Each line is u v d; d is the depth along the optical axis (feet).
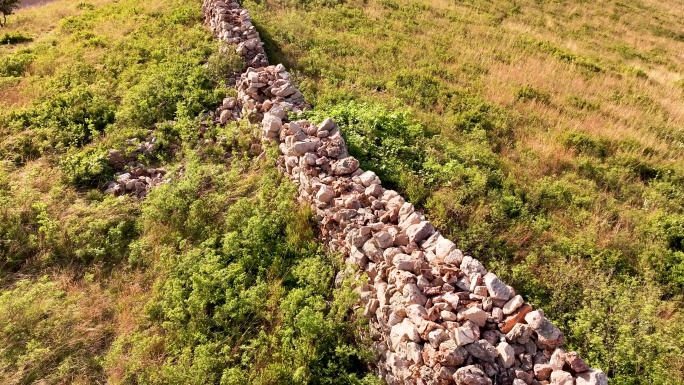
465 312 12.35
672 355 14.89
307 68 33.47
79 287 17.21
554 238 20.43
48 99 28.99
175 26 40.11
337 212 17.35
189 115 26.99
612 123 32.19
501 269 17.93
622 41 56.85
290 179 21.25
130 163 23.99
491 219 20.86
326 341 14.38
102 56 35.12
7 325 14.69
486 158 25.31
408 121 26.66
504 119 30.40
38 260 18.11
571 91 37.27
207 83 29.91
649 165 26.99
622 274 18.97
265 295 15.92
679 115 34.78
